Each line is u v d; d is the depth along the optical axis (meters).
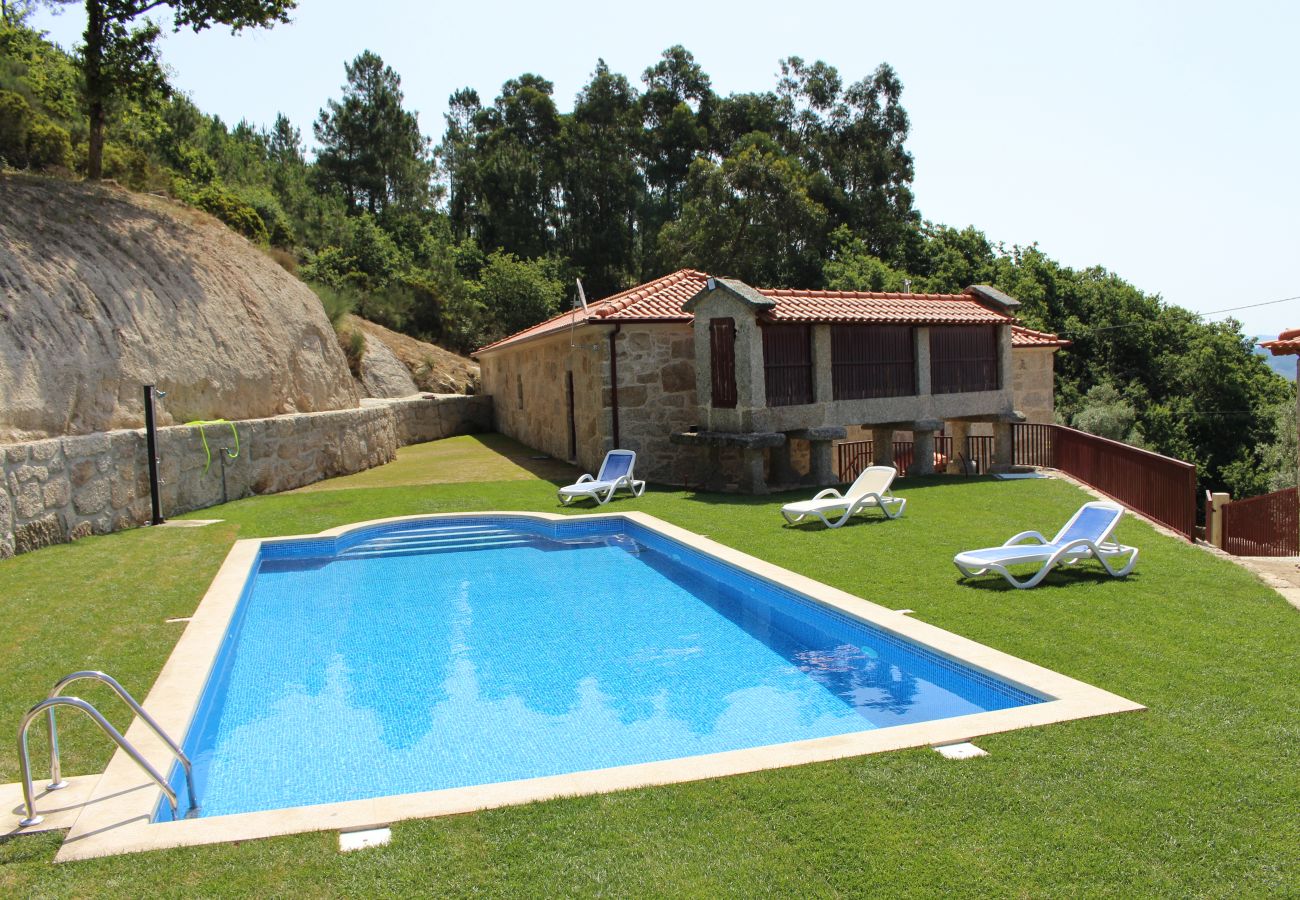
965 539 10.50
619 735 5.89
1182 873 3.31
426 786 5.19
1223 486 35.69
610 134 60.94
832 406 15.55
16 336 11.76
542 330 20.53
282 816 3.96
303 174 53.50
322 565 11.27
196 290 16.27
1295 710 4.91
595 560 11.51
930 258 45.66
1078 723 4.77
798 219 46.53
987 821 3.73
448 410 28.73
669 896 3.24
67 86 23.92
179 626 7.42
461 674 7.20
